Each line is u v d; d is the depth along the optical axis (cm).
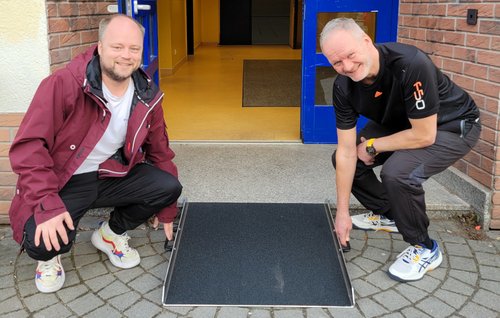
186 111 607
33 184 234
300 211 345
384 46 249
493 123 318
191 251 300
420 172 261
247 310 252
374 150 271
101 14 359
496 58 312
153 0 463
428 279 278
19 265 290
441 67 372
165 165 289
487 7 317
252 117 577
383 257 299
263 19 1402
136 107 256
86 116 248
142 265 291
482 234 325
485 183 331
